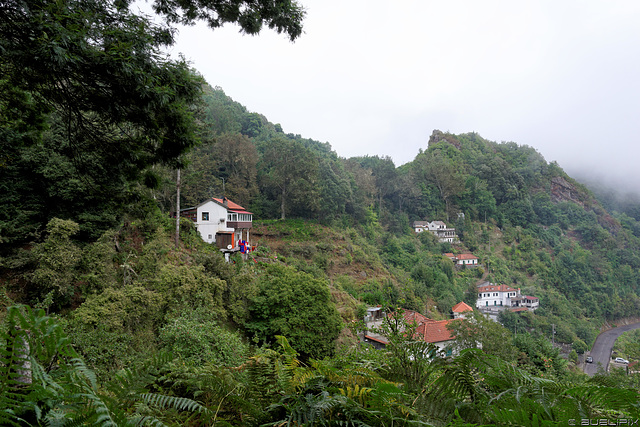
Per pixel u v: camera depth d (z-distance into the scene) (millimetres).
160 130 4926
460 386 1915
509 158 122875
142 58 4023
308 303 17656
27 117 5293
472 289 56156
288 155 45562
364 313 25078
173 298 13578
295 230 40844
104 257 13711
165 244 18359
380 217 66250
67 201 14578
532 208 96000
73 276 12445
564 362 18641
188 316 12430
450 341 14625
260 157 52594
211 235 28141
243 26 5469
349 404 1567
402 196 75812
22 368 939
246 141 45125
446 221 81000
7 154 6770
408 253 55031
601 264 79750
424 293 40406
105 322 10359
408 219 72562
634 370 20016
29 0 3475
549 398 1586
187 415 1897
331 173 52469
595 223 98875
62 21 3607
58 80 4141
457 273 63344
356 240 46625
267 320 17312
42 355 949
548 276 74125
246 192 42438
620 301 73188
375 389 1616
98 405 1014
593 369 43469
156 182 5637
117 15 4332
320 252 37906
